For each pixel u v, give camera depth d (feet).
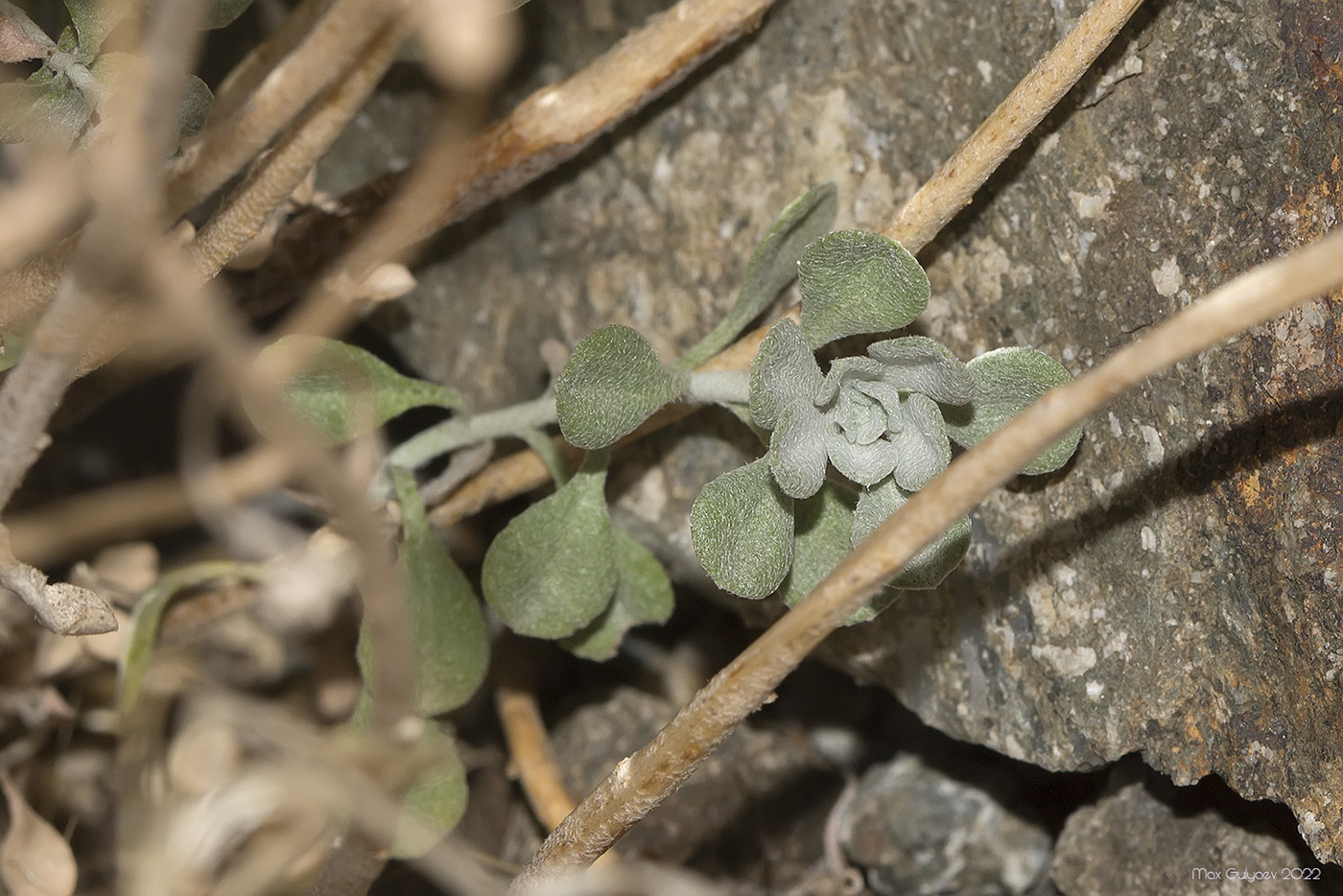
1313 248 0.66
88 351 0.76
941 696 0.85
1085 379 0.68
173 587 0.85
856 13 0.85
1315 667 0.79
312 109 0.74
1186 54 0.79
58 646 0.85
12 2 0.83
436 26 0.68
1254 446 0.79
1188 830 0.86
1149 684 0.82
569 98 0.85
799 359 0.76
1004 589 0.83
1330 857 0.79
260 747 0.87
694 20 0.84
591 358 0.76
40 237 0.75
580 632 0.84
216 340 0.67
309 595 0.84
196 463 0.85
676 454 0.87
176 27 0.67
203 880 0.82
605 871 0.85
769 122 0.87
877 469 0.77
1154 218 0.80
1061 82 0.77
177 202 0.74
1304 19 0.78
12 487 0.76
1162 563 0.81
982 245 0.83
